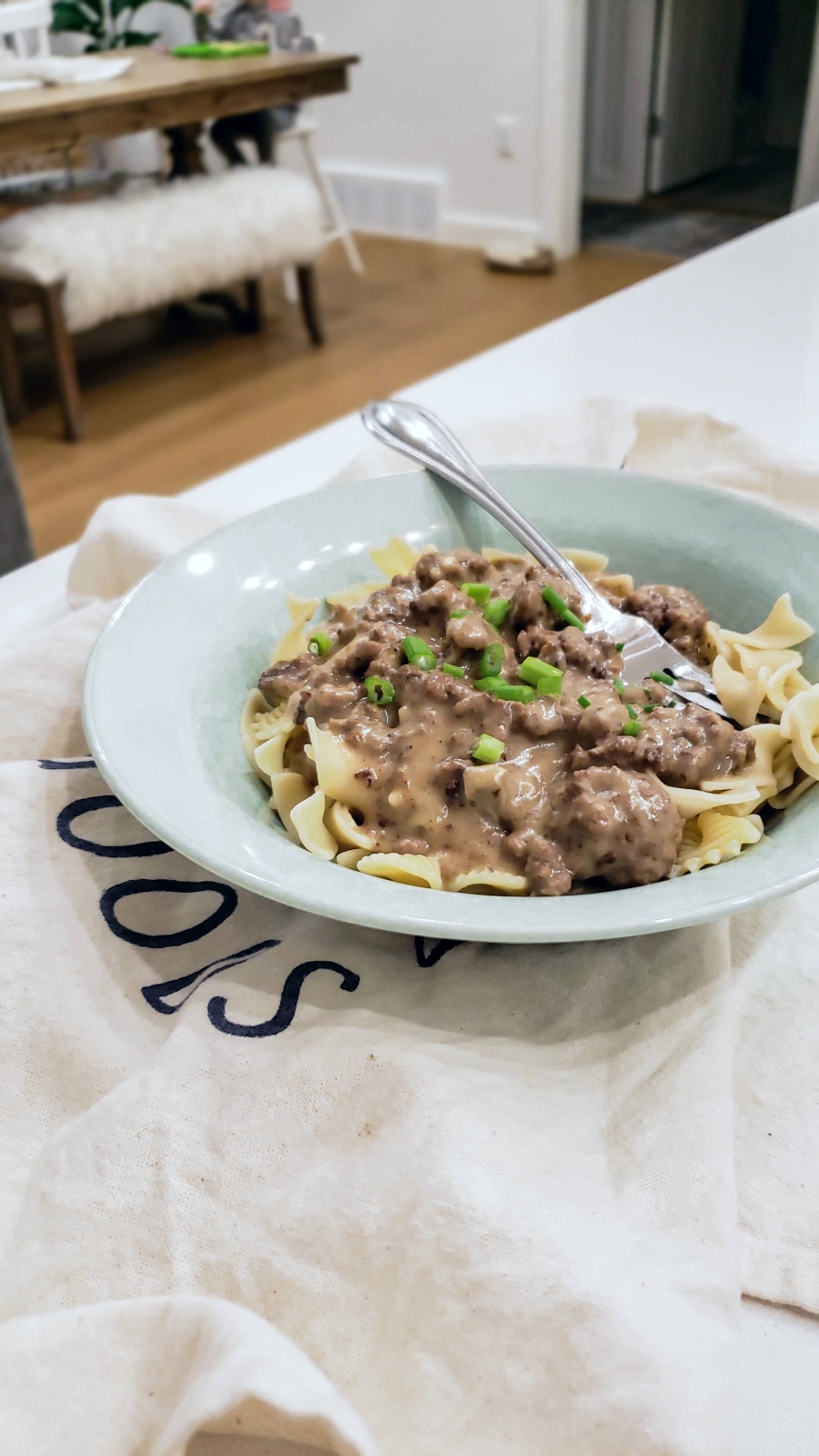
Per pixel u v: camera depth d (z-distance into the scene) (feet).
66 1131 2.20
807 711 3.02
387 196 24.23
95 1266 2.03
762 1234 2.10
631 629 3.49
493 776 2.76
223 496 4.92
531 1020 2.44
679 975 2.50
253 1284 1.99
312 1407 1.69
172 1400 1.84
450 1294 1.92
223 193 16.19
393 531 3.99
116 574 4.22
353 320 19.36
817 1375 1.93
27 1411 1.81
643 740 2.89
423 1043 2.34
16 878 2.81
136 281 15.15
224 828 2.58
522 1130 2.19
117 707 2.91
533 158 21.76
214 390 16.67
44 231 14.32
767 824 2.95
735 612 3.72
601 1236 2.00
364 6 22.57
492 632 3.24
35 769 3.13
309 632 3.57
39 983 2.57
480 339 18.19
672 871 2.71
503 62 21.31
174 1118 2.19
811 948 2.67
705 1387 1.78
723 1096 2.24
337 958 2.57
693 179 24.98
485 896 2.38
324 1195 2.06
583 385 5.94
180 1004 2.57
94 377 17.47
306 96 16.92
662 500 3.95
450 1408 1.84
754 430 5.26
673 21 22.22
